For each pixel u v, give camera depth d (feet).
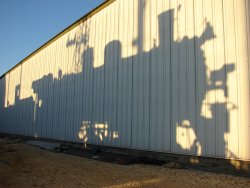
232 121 28.81
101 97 50.29
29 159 39.11
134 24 43.39
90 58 54.95
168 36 36.99
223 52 30.14
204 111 31.58
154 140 37.83
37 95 82.23
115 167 33.81
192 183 24.66
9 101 111.65
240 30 28.89
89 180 26.25
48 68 75.56
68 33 65.26
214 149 30.25
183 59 34.58
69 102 62.18
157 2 39.29
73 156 46.09
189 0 34.37
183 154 33.55
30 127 85.92
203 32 32.37
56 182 25.66
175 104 35.14
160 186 23.66
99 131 50.03
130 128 42.37
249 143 27.32
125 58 44.73
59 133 65.77
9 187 24.16
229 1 30.01
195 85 32.83
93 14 54.85
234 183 24.39
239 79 28.58
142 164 36.47
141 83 40.93
